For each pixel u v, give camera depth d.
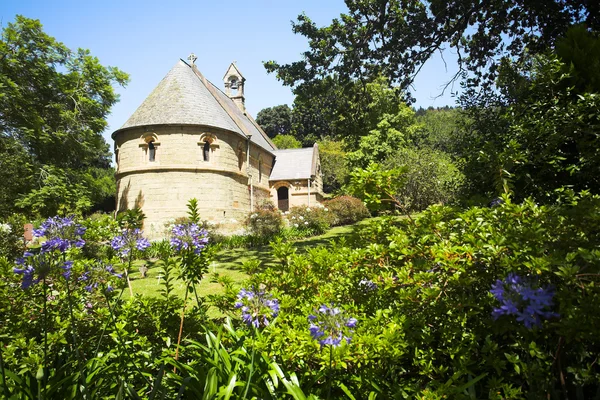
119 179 25.97
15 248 8.12
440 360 2.72
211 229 18.88
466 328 2.54
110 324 3.19
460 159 6.61
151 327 3.41
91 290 3.72
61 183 22.86
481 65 13.21
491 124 6.78
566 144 5.02
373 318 2.72
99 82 25.69
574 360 2.32
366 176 3.16
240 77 41.53
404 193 24.23
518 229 2.32
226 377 2.42
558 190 3.36
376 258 3.06
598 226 2.22
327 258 3.58
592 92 4.91
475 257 2.41
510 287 1.83
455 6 11.85
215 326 3.25
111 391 2.66
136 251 3.79
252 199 29.77
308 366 2.66
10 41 22.14
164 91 26.39
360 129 15.97
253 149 31.86
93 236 4.00
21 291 3.33
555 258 1.97
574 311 1.81
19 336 3.07
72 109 25.50
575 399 2.28
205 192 25.05
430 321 2.73
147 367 3.01
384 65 14.05
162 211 24.06
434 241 2.88
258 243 19.17
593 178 4.55
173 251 3.26
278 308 2.71
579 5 9.55
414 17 13.01
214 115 26.73
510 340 2.54
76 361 2.83
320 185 41.53
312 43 13.48
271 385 2.37
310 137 65.12
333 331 2.15
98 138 26.80
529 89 5.58
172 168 24.33
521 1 10.92
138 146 24.94
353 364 2.59
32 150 24.44
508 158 3.52
